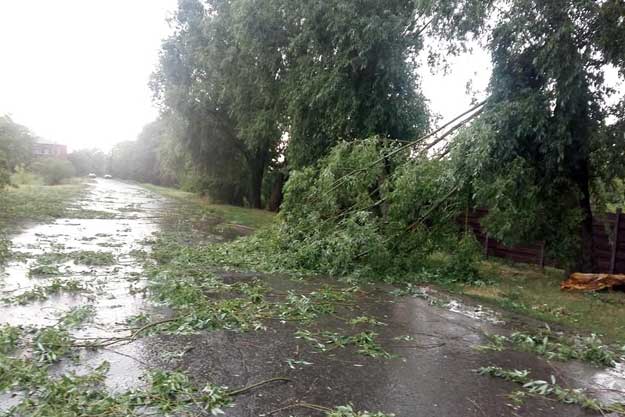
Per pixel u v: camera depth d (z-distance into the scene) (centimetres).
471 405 393
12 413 330
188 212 2464
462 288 851
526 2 776
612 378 469
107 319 568
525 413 383
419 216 955
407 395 405
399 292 791
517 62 862
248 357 473
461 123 959
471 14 891
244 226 1900
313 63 1309
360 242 901
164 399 364
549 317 684
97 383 391
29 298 640
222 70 1983
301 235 1020
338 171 1028
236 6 1494
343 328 586
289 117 1501
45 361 428
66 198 2923
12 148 2467
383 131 1227
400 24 1108
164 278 778
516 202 838
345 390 409
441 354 513
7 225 1477
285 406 372
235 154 2927
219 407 362
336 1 1162
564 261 935
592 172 905
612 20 739
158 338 512
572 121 817
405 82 1223
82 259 944
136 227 1655
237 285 780
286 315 623
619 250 927
